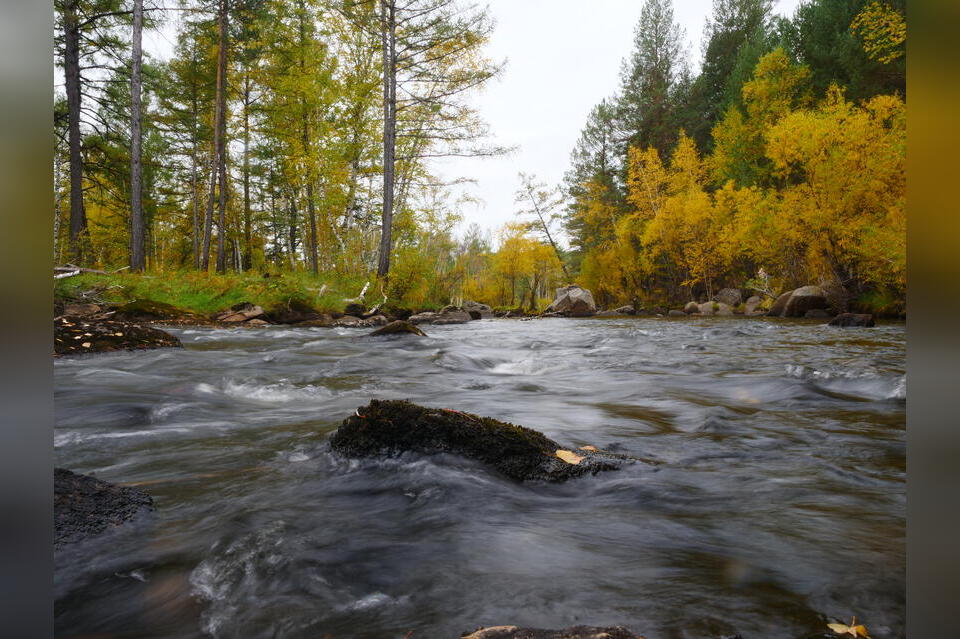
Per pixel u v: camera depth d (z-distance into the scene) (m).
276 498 2.60
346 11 21.02
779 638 1.50
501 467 2.91
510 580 1.85
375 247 25.88
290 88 24.39
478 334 15.66
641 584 1.81
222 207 22.88
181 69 27.41
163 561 1.97
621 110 47.31
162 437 3.77
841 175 21.22
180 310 15.52
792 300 23.77
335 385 6.36
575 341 13.04
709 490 2.77
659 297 38.81
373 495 2.63
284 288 18.34
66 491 2.31
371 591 1.79
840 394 5.61
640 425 4.35
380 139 24.64
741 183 33.69
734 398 5.59
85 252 18.28
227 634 1.57
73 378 6.16
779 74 32.41
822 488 2.80
